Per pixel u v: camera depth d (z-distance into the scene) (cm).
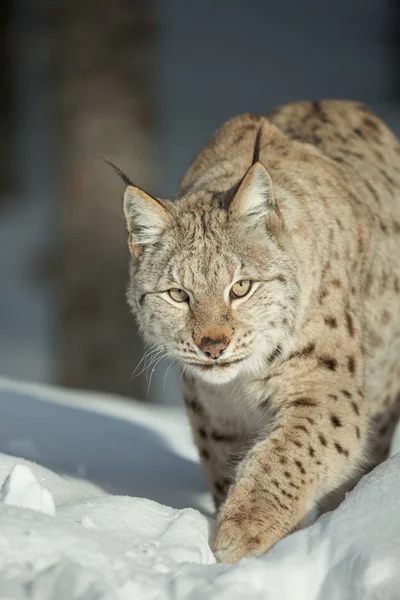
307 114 1116
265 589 636
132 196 930
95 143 2111
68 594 605
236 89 3428
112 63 2111
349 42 3625
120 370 2130
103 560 639
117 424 1359
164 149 3092
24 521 663
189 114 3312
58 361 2161
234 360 894
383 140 1130
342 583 635
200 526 766
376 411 1059
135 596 609
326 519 702
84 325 2125
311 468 855
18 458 920
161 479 1118
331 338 924
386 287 1033
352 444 893
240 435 987
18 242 2850
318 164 999
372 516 679
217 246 901
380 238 1029
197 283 895
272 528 798
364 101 3375
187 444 1355
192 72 3506
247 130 1023
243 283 895
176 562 663
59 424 1312
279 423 890
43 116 3197
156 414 1512
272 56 3600
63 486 877
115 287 2122
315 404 898
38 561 630
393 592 612
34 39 3152
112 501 774
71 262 2128
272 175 963
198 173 1016
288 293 905
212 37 3681
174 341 915
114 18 2106
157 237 930
